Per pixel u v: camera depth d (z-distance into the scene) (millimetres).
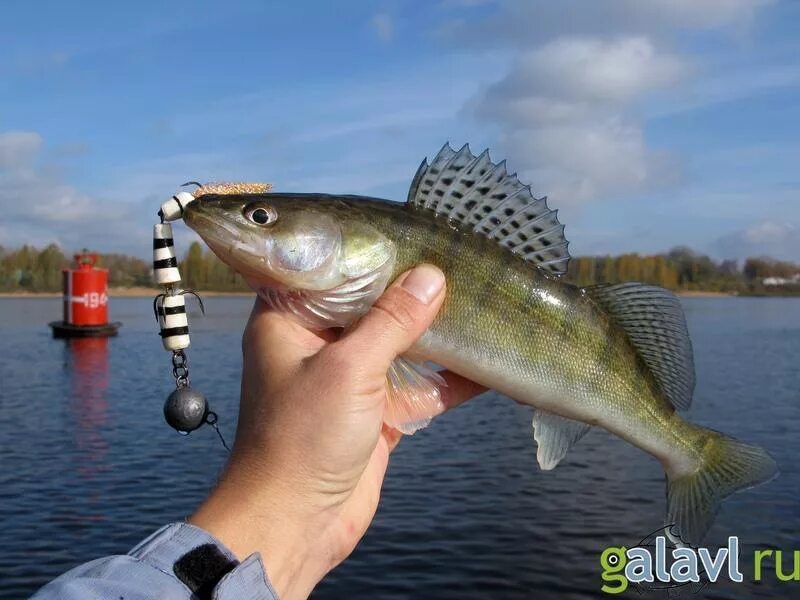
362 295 361
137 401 1970
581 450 1439
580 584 801
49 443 1465
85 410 1833
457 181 386
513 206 393
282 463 247
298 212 353
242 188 361
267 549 235
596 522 1000
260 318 293
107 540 924
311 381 257
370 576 821
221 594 202
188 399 316
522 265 393
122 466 1285
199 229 348
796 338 4410
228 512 238
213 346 3711
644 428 422
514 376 386
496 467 1296
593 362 402
